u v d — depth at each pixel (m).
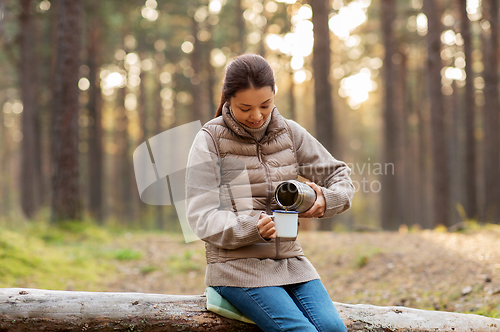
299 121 29.61
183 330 2.05
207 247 1.97
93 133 18.34
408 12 16.28
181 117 30.80
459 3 13.06
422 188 23.52
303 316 1.75
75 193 9.52
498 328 2.23
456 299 3.68
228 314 1.96
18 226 8.48
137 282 5.69
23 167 15.88
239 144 1.94
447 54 18.27
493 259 4.55
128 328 2.05
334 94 25.97
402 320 2.21
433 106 11.21
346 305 2.29
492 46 14.13
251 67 1.79
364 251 5.65
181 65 26.09
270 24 18.17
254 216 1.79
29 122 15.98
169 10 21.55
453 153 20.55
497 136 14.17
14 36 15.43
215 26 22.39
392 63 14.76
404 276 4.58
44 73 18.77
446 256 4.96
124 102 24.45
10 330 2.02
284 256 1.93
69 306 2.06
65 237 8.44
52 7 15.40
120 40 21.12
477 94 22.69
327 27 12.18
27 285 4.79
